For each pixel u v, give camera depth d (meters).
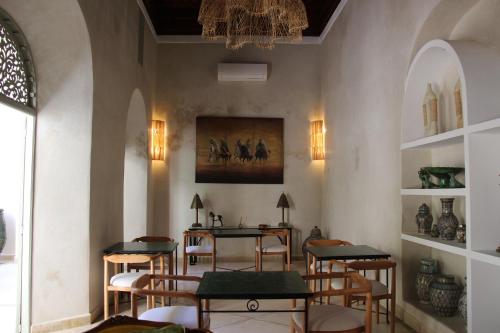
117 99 4.97
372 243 4.90
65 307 3.90
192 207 7.09
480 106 2.81
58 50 3.93
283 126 7.53
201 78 7.54
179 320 2.74
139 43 6.16
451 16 3.60
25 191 3.85
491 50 2.98
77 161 4.00
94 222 4.14
